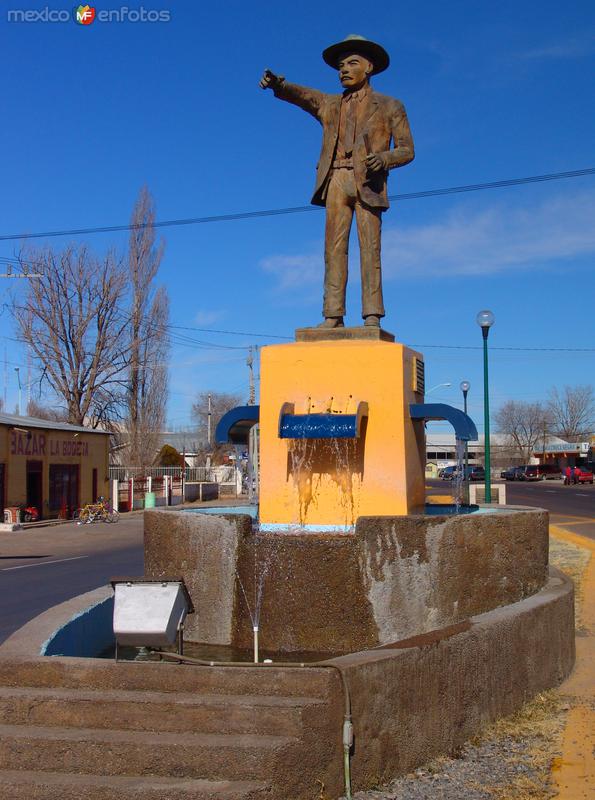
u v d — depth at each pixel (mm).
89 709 4520
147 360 44719
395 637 6211
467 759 5016
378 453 7410
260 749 4148
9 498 29688
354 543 6297
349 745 4426
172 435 81625
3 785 4125
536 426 107812
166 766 4207
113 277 43875
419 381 8102
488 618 5848
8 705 4598
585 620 8922
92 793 4051
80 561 19172
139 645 4762
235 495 48094
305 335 8031
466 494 18922
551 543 17500
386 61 8445
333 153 8406
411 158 8188
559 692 6441
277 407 7621
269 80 8172
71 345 43688
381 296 8305
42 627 5844
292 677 4496
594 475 63750
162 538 7098
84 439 35469
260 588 6457
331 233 8398
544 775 4699
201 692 4605
